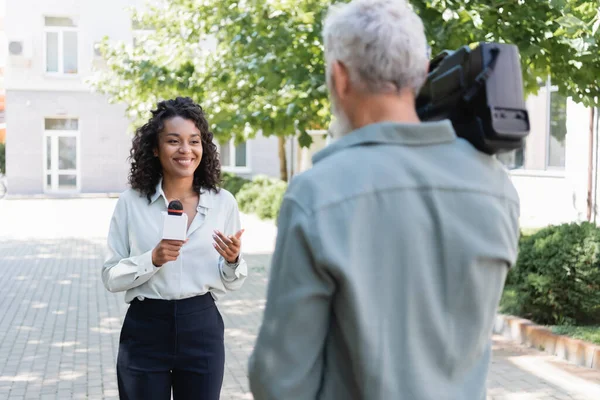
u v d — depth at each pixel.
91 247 13.84
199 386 2.86
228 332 7.12
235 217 3.06
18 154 26.47
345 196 1.38
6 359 6.21
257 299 8.76
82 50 26.52
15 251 13.23
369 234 1.38
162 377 2.84
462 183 1.46
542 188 14.11
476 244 1.43
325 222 1.36
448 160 1.48
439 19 6.24
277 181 20.17
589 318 6.45
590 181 12.23
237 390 5.30
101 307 8.46
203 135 2.98
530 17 6.59
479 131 1.49
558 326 6.31
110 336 7.06
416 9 6.22
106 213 20.91
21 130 26.44
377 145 1.46
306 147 8.22
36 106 26.45
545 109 14.27
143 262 2.76
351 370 1.41
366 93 1.49
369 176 1.40
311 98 7.65
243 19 8.59
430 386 1.41
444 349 1.42
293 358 1.39
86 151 26.91
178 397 2.91
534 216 14.37
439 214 1.42
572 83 7.00
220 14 10.04
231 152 27.78
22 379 5.63
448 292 1.43
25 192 26.59
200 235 2.91
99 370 5.89
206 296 2.92
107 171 27.11
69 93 26.59
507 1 6.62
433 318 1.41
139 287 2.84
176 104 2.96
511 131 1.47
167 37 13.39
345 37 1.48
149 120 2.96
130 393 2.85
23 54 26.05
